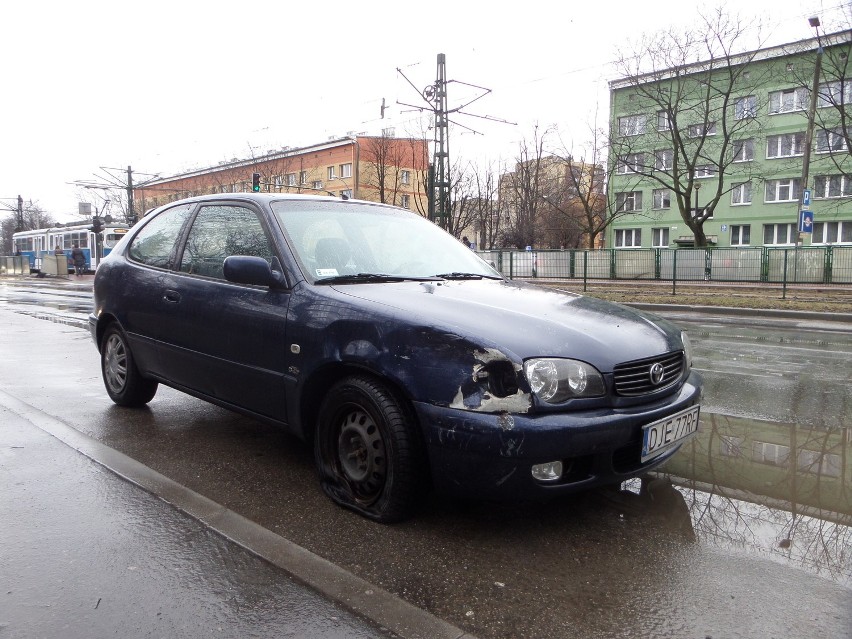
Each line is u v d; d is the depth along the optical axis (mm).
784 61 36188
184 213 4484
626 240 48312
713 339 10477
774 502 3309
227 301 3703
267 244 3615
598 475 2748
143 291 4449
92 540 2672
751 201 41594
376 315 2951
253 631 2070
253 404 3596
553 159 54875
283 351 3318
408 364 2775
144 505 3037
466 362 2650
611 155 40000
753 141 40844
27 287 26016
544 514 3111
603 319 3160
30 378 6148
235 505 3143
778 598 2385
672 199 45344
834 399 5738
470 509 3143
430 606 2279
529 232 54469
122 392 4867
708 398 5781
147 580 2365
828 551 2768
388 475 2877
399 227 4246
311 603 2244
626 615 2258
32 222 82312
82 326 10648
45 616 2117
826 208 38531
